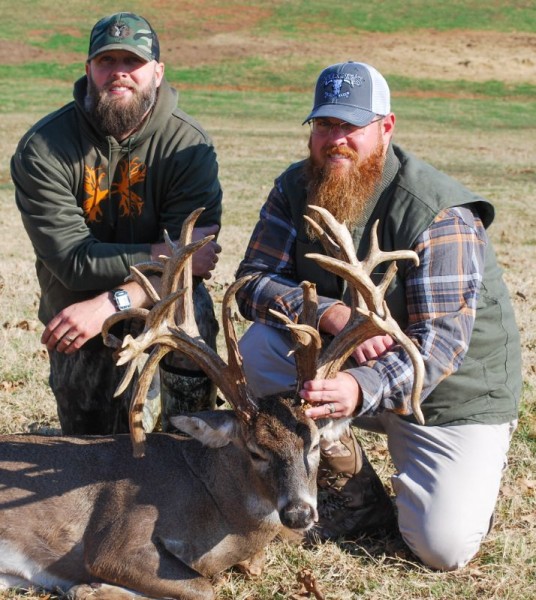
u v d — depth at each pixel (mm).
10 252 12609
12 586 4797
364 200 5031
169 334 4496
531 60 48031
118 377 5867
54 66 44625
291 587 4820
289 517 4293
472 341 5105
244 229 14750
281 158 23828
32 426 6539
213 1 58844
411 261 4965
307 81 43625
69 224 5590
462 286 4922
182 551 4707
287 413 4484
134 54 5461
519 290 10492
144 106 5562
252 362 5461
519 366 5344
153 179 5734
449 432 5094
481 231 5125
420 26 54812
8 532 4734
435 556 4953
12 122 28344
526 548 5141
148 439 4938
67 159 5602
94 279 5562
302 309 4820
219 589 4816
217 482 4699
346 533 5289
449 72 45750
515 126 32812
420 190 5016
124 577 4633
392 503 5586
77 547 4734
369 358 4875
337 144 4996
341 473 5203
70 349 5414
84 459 4867
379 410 4672
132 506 4691
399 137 28500
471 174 22125
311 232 5191
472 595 4770
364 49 49812
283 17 56250
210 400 5660
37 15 53844
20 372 7469
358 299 4559
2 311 9078
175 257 4562
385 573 4953
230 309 4520
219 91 40781
